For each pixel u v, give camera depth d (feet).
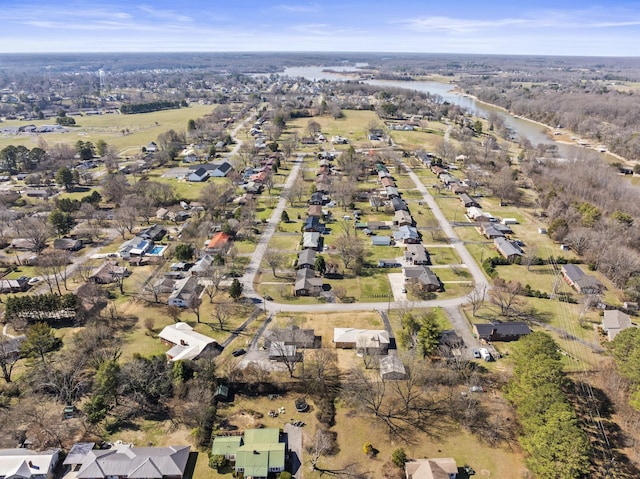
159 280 332.39
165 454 185.16
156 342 265.54
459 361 239.91
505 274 344.90
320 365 234.99
